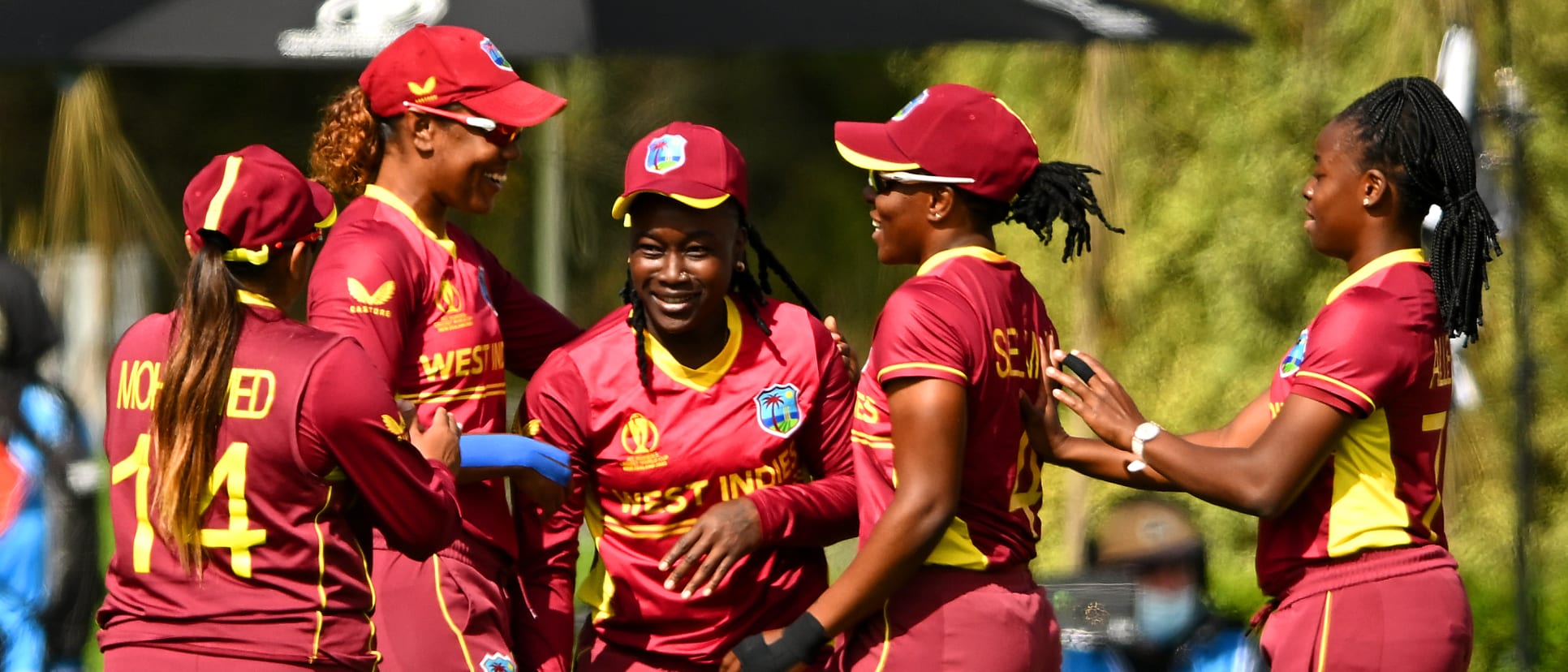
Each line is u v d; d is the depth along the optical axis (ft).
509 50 53.21
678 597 40.55
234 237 34.12
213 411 33.58
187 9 53.47
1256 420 43.01
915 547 35.70
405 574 40.45
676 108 154.61
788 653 36.32
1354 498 37.78
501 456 38.68
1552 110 76.95
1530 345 69.56
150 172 122.83
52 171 73.56
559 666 42.04
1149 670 51.93
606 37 55.16
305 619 34.09
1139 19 59.21
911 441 35.91
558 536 42.27
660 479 40.14
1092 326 77.20
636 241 38.96
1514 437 70.33
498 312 46.50
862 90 164.96
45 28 53.67
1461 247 38.01
